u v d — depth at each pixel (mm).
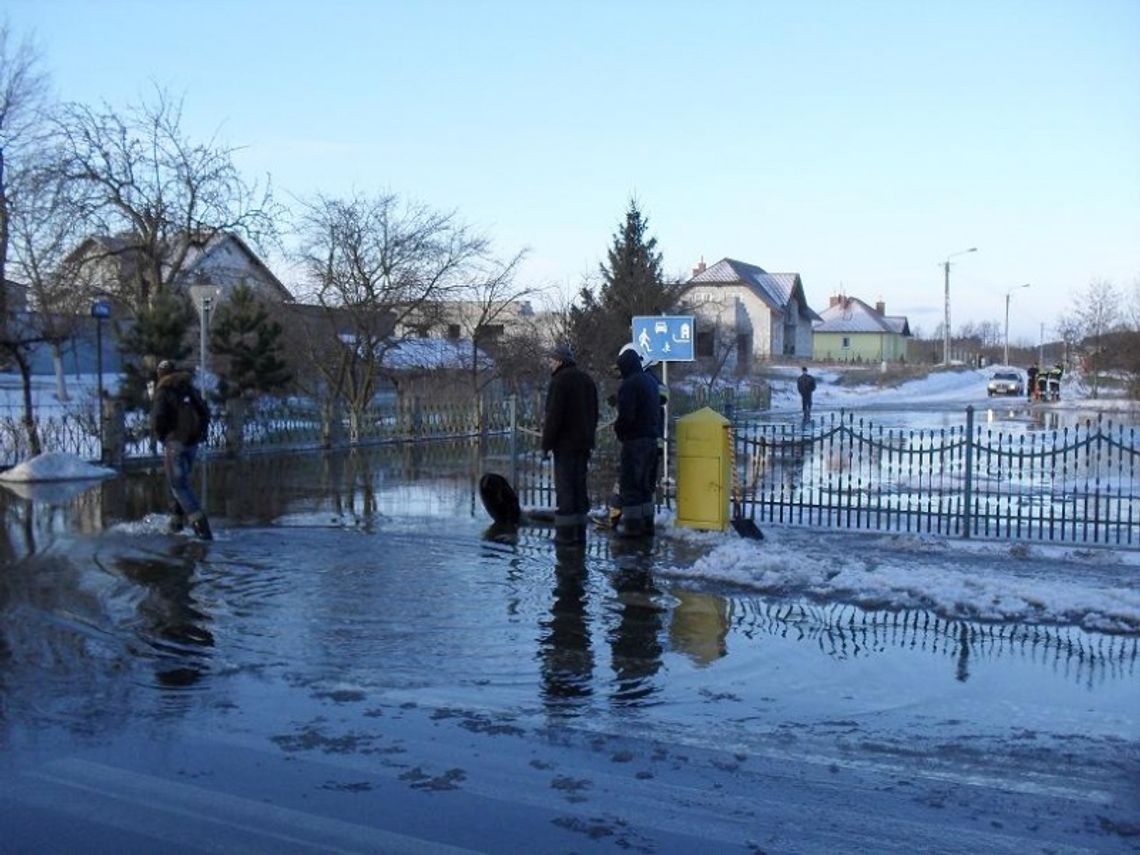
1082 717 6277
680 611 8648
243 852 4484
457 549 11242
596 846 4551
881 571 9727
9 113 25484
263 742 5746
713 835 4672
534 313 41781
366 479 18188
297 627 8055
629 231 36156
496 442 27422
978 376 76688
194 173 27094
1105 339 52719
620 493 12086
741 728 6043
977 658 7449
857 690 6742
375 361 28938
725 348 47250
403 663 7195
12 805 4926
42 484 16797
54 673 6910
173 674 6910
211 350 23109
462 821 4793
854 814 4914
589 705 6402
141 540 11648
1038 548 11211
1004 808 5004
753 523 12109
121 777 5258
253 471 19453
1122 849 4590
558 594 9188
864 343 104375
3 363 25016
